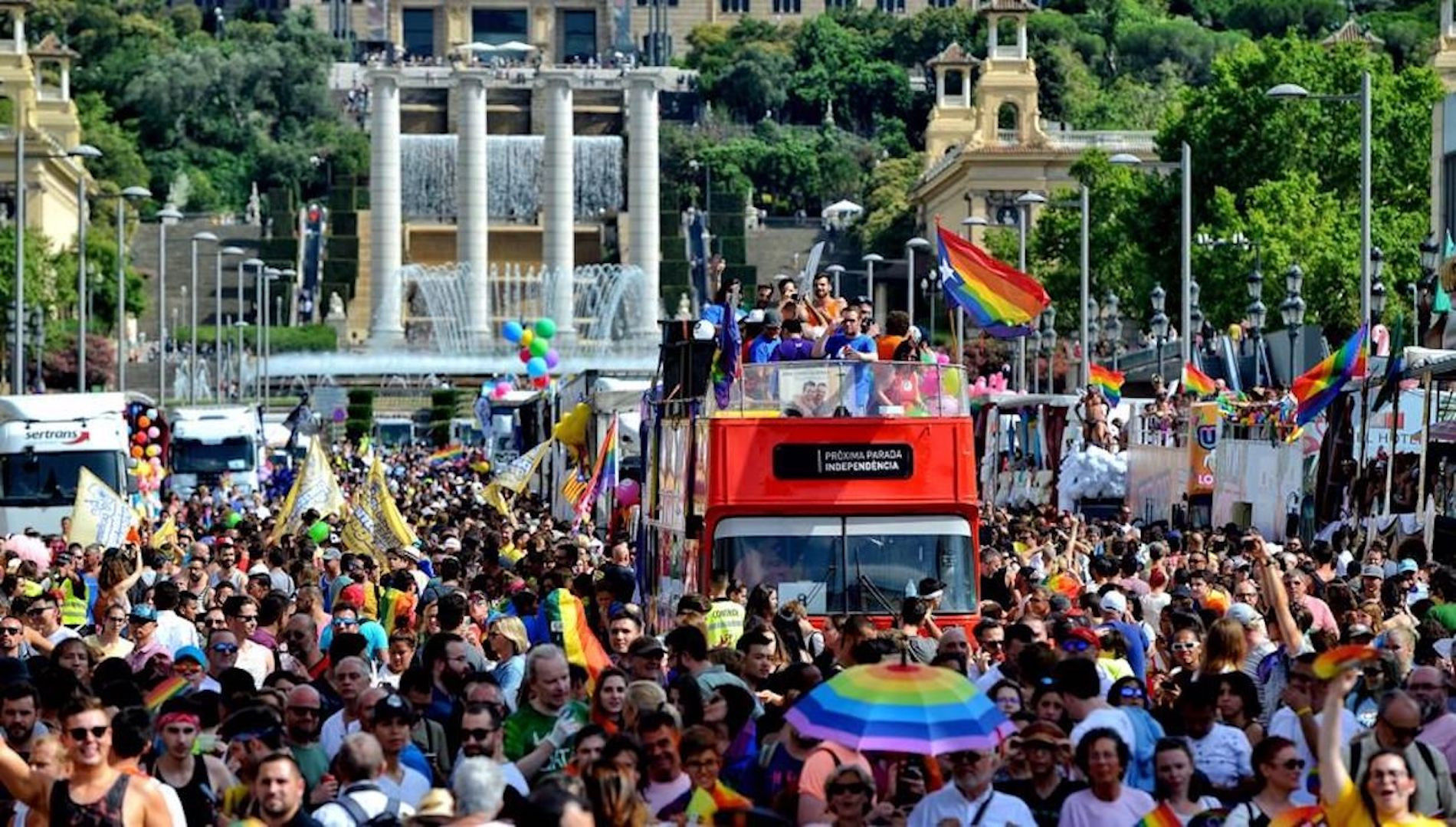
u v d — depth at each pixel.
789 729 50.19
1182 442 137.88
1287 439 120.44
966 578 84.69
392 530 115.06
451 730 56.50
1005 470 172.00
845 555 84.12
